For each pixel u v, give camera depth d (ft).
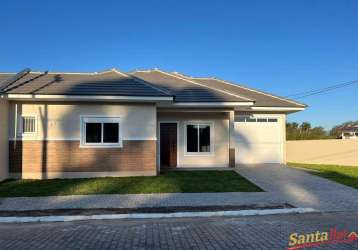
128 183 49.57
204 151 70.28
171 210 35.58
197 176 56.34
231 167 67.26
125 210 35.63
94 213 34.42
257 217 33.09
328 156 85.97
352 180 54.34
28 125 54.95
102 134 55.93
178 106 63.57
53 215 33.63
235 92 77.92
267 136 75.92
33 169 54.49
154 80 73.31
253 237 25.96
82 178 54.34
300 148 90.58
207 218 32.78
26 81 56.75
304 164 82.84
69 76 60.90
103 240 25.67
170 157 69.77
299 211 34.96
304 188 47.34
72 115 55.42
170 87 68.59
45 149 54.80
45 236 26.99
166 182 50.42
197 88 67.87
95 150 55.62
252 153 75.46
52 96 52.37
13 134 54.44
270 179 54.49
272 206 37.14
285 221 31.22
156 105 59.31
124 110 56.39
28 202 38.88
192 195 42.39
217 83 82.17
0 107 51.24
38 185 48.52
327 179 55.01
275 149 75.92
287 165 75.31
